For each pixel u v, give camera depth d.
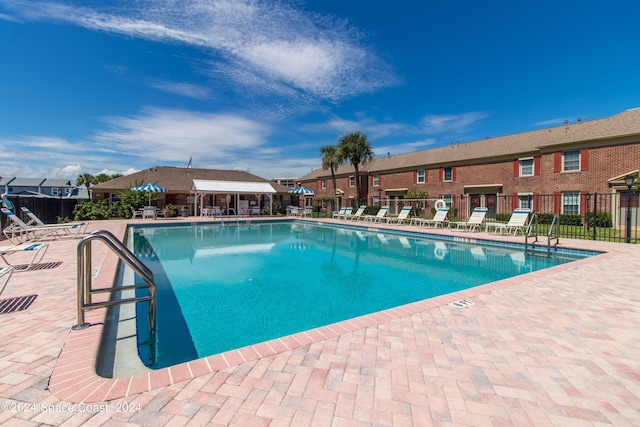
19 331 3.45
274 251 12.17
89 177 65.50
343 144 30.38
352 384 2.60
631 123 17.83
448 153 28.95
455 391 2.52
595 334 3.62
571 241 11.85
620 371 2.83
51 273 6.33
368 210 32.31
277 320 5.27
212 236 16.77
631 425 2.12
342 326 3.85
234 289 7.03
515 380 2.68
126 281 7.20
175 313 5.51
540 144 21.75
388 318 4.11
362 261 10.25
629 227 11.57
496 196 24.12
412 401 2.38
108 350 3.70
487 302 4.77
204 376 2.67
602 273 6.64
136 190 24.81
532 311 4.37
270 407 2.27
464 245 13.20
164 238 15.92
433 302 4.77
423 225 19.66
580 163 19.06
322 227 21.92
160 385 2.51
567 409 2.29
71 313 4.02
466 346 3.31
